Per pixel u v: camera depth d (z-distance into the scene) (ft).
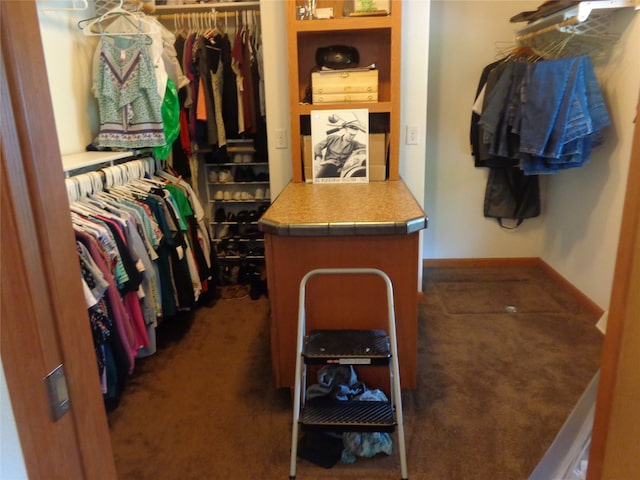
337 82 8.55
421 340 9.11
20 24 1.86
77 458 2.26
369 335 6.30
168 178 9.89
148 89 8.48
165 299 8.83
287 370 6.86
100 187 8.08
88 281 6.03
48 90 2.03
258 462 6.11
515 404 7.12
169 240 8.60
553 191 11.98
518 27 11.39
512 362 8.29
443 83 11.85
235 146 11.96
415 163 9.91
